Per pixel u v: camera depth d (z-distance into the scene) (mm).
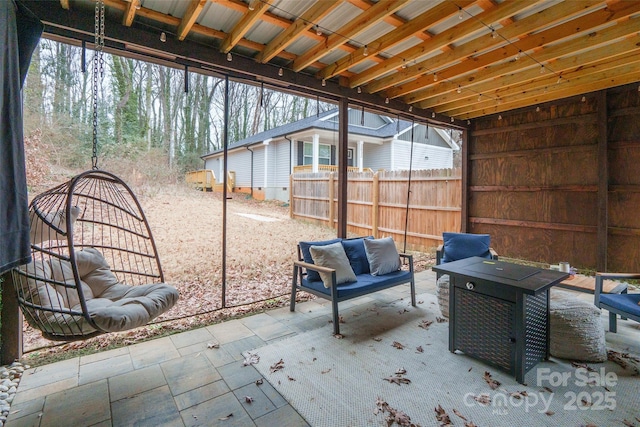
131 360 2387
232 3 2512
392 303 3664
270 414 1814
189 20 2609
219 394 1992
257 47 3289
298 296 3873
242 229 7078
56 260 2357
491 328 2254
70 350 2523
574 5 2600
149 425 1732
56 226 2188
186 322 3068
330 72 3785
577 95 4855
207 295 3875
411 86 4398
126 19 2578
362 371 2238
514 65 3742
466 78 4203
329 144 11336
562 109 5117
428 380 2127
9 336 2316
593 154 4824
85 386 2068
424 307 3527
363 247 3600
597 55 3443
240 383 2104
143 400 1934
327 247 3191
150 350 2535
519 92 4586
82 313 1808
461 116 6004
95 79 2240
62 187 2248
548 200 5293
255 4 2514
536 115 5406
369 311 3406
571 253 5074
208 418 1782
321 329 2934
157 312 2209
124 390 2029
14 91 1748
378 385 2074
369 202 7137
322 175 7812
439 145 13117
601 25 2797
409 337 2771
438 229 6332
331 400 1928
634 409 1822
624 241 4547
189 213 5582
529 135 5508
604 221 4570
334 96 4293
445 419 1751
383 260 3439
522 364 2086
